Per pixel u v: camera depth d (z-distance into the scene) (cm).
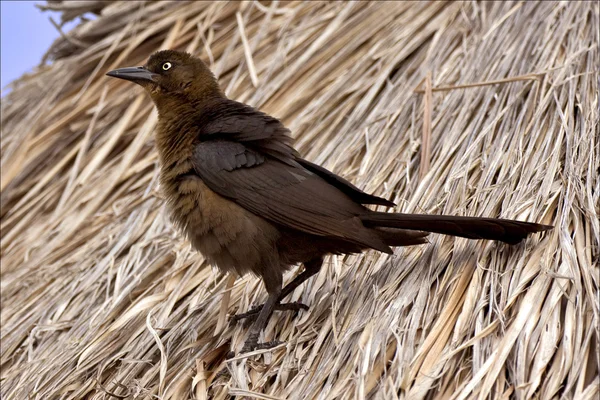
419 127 1116
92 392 919
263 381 811
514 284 776
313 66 1353
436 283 833
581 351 684
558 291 739
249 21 1479
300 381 787
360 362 754
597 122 923
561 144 927
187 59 1057
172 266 1082
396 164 1077
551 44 1129
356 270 931
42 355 1048
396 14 1374
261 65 1394
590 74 1020
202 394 813
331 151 1175
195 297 1009
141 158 1354
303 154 1202
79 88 1535
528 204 867
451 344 743
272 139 934
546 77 1054
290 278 1024
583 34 1124
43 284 1204
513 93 1076
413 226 843
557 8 1202
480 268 812
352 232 855
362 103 1220
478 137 1019
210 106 1002
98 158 1360
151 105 1416
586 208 809
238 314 941
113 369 940
